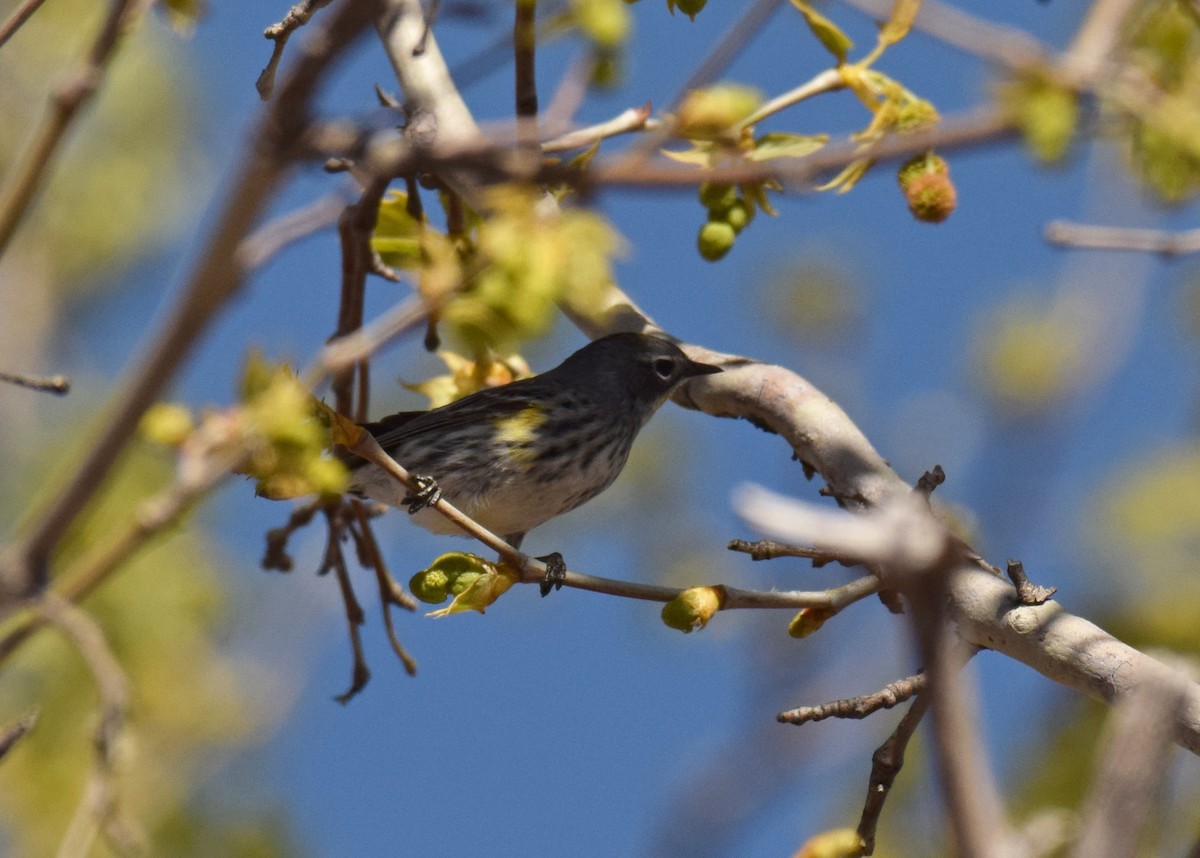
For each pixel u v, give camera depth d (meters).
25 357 21.77
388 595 11.45
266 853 18.17
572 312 12.59
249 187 4.50
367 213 9.95
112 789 5.59
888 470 10.28
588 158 8.41
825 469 10.50
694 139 6.71
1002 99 7.14
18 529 16.45
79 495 4.90
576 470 12.73
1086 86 7.28
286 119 4.50
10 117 22.06
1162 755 3.97
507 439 12.45
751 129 9.43
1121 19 7.76
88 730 5.89
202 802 18.20
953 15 7.28
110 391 20.92
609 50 7.50
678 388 11.84
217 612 19.23
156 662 18.42
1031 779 15.54
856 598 8.38
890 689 8.33
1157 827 11.79
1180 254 9.18
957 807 3.27
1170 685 4.05
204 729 18.48
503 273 6.34
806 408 10.77
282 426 6.28
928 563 3.30
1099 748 15.45
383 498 11.31
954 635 8.84
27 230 22.83
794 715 8.34
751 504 3.40
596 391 12.86
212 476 5.89
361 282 10.60
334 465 6.48
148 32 23.08
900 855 15.62
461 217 10.12
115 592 18.44
